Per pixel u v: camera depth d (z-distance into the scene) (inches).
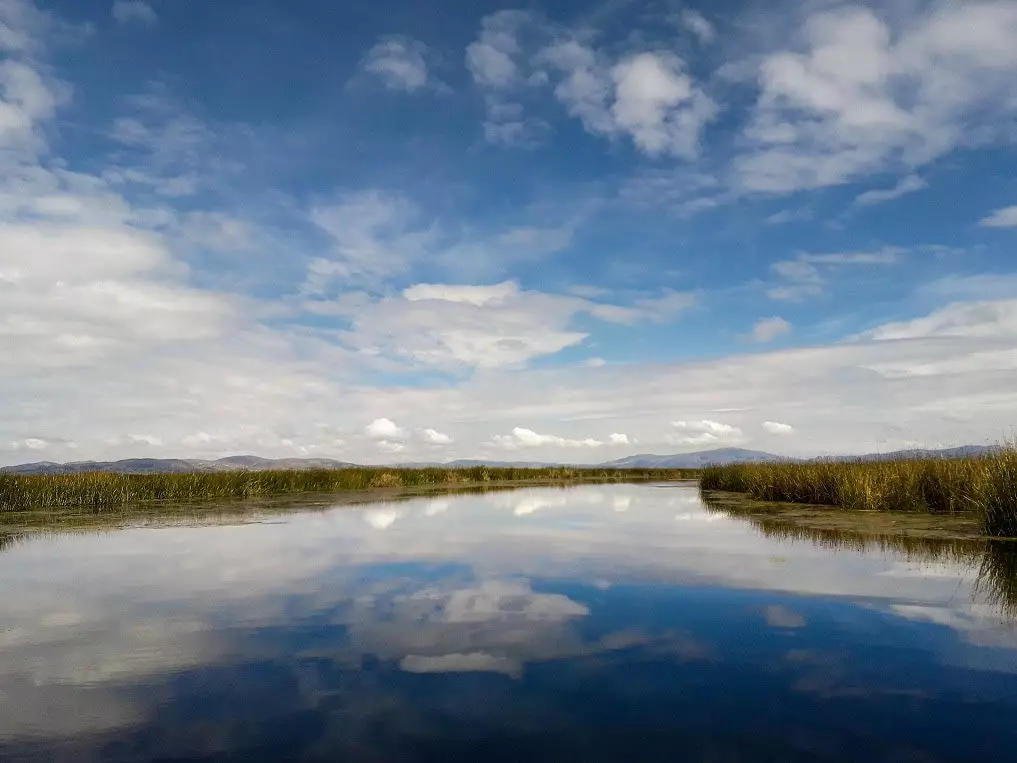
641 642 191.6
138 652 186.7
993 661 172.7
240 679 164.6
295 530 471.2
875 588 257.1
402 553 358.9
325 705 147.7
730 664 172.1
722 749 125.0
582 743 128.3
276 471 1016.2
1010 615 216.4
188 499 821.2
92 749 127.3
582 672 167.6
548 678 163.5
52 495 709.3
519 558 339.3
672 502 738.2
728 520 511.8
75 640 198.5
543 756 122.7
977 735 130.3
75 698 153.0
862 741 128.3
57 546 397.4
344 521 535.8
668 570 299.7
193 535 446.0
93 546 395.9
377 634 202.1
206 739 131.4
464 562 328.5
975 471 496.4
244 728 136.2
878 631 200.4
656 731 133.4
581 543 393.1
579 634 200.7
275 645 191.8
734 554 343.6
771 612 223.5
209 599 250.8
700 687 156.4
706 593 252.4
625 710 143.9
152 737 132.4
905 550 344.8
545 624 211.6
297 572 304.3
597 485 1349.7
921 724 135.3
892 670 167.0
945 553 333.4
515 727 135.5
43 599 253.9
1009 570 289.0
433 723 137.8
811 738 129.7
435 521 536.4
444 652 184.1
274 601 246.7
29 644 194.5
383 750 125.9
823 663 172.7
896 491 545.6
